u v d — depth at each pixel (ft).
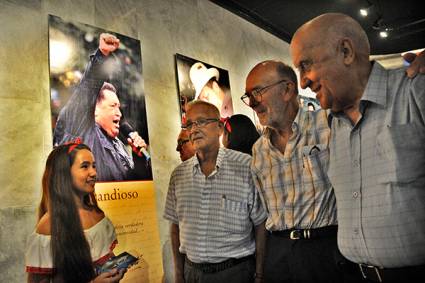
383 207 3.60
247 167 6.57
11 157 6.43
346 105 4.07
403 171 3.47
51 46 7.27
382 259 3.63
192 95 10.61
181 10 11.02
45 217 6.45
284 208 5.50
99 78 8.03
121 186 7.91
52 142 6.90
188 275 6.70
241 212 6.44
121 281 7.37
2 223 6.12
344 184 4.21
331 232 5.07
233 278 6.19
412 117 3.48
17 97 6.70
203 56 11.46
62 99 7.23
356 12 14.56
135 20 9.40
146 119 8.88
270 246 5.67
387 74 3.81
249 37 13.93
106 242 7.21
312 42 3.90
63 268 6.40
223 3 12.67
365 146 3.90
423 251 3.39
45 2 7.46
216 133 6.95
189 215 6.82
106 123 7.95
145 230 8.16
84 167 7.08
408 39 17.56
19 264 6.16
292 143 5.57
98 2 8.54
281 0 13.11
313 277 4.99
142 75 9.07
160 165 9.23
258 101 5.73
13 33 6.84
